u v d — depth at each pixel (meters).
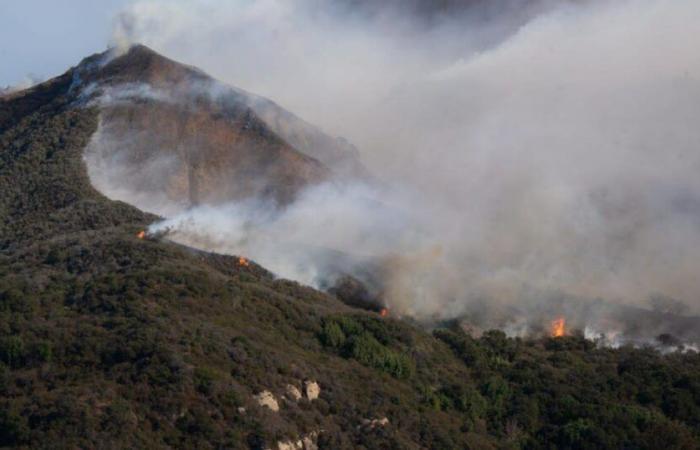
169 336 104.94
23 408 93.88
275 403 102.38
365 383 113.94
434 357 129.25
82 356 102.00
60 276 121.88
